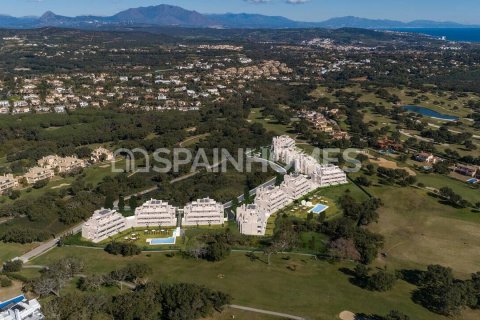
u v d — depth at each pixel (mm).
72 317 197250
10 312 199875
